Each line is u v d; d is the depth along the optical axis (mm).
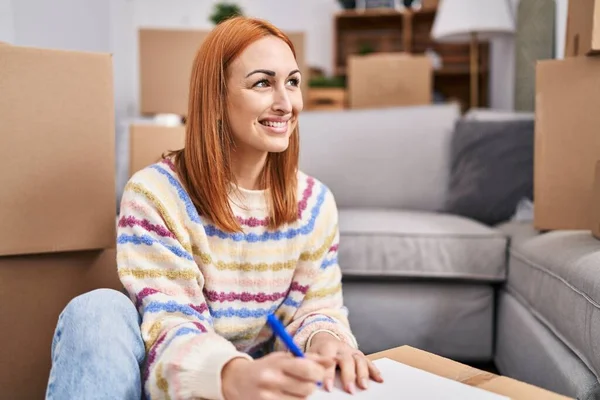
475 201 2092
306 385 635
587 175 1366
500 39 4336
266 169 1000
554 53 2682
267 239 1000
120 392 741
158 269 899
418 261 1757
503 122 2176
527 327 1441
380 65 3395
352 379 719
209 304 972
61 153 1084
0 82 1031
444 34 3562
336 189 2291
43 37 2443
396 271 1771
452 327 1782
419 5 5297
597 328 1034
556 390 1195
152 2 5277
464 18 3322
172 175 959
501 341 1714
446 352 1791
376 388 702
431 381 715
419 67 3385
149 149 1734
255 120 911
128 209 924
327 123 2375
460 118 2357
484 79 5176
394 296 1808
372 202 2277
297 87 954
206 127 924
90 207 1111
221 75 915
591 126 1352
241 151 963
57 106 1076
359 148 2312
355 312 1823
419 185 2256
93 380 729
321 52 5617
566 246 1320
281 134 928
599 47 1249
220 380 676
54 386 738
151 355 788
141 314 884
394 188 2266
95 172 1113
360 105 3426
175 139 1744
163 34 1895
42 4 2428
